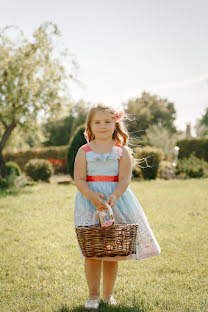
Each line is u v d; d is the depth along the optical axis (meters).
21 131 19.62
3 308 2.90
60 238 5.59
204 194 10.68
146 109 39.97
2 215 7.95
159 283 3.44
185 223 6.52
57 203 9.55
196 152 20.03
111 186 2.90
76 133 15.95
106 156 2.90
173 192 11.39
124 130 3.25
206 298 2.97
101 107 3.03
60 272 3.89
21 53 16.56
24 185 14.79
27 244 5.25
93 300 2.78
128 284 3.43
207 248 4.73
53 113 17.84
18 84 16.62
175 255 4.43
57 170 26.44
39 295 3.20
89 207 2.87
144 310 2.71
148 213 7.63
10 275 3.82
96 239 2.51
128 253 2.57
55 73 17.47
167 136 26.45
